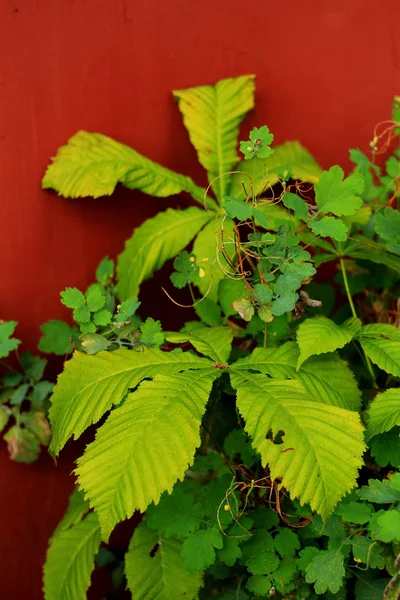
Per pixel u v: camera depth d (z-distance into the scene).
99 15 1.21
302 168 1.23
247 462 1.14
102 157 1.20
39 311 1.24
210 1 1.23
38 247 1.23
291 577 1.08
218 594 1.14
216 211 1.22
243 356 1.19
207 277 1.17
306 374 1.08
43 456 1.26
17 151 1.20
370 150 1.29
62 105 1.21
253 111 1.26
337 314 1.26
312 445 1.02
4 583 1.27
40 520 1.27
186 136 1.26
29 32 1.19
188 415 1.03
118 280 1.21
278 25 1.25
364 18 1.26
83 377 1.07
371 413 1.06
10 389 1.22
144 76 1.23
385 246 1.17
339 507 1.05
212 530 1.08
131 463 1.01
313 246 1.20
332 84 1.27
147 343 1.10
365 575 1.09
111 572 1.31
